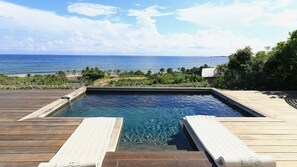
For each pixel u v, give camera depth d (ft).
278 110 16.07
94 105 20.93
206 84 31.76
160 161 8.17
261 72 29.50
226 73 34.60
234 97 20.88
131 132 13.94
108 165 7.77
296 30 27.14
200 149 9.61
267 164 7.14
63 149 8.92
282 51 27.94
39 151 8.90
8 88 25.59
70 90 24.36
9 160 8.13
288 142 10.05
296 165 7.97
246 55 36.01
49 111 15.88
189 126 12.75
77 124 12.35
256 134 11.04
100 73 62.59
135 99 23.47
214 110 19.31
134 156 8.54
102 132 10.96
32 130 11.33
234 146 9.36
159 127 14.99
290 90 26.89
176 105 21.13
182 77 37.81
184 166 7.85
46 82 35.37
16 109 15.72
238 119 13.48
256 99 20.11
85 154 8.46
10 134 10.75
